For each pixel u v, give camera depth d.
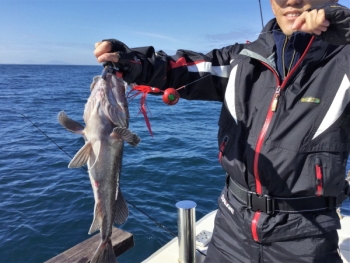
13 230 4.79
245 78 1.96
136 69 1.88
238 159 1.92
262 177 1.80
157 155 8.23
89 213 5.24
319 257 1.77
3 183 6.46
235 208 2.01
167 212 5.30
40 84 36.34
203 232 3.46
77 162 1.74
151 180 6.59
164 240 4.57
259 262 1.93
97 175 1.80
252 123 1.88
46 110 16.28
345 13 1.31
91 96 1.84
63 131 11.33
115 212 1.91
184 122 13.16
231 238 2.07
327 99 1.67
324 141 1.66
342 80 1.64
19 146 9.27
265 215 1.84
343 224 3.53
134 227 4.85
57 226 4.89
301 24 1.42
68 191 6.02
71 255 2.62
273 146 1.75
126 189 6.17
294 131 1.71
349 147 1.72
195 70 2.16
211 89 2.21
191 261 2.97
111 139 1.80
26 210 5.37
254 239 1.90
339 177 1.67
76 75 63.03
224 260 2.11
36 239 4.59
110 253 1.91
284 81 1.79
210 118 14.26
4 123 12.82
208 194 5.95
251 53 1.96
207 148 8.88
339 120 1.65
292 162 1.70
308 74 1.75
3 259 4.22
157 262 3.04
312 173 1.68
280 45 1.87
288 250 1.82
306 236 1.77
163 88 2.14
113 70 1.88
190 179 6.61
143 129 11.60
